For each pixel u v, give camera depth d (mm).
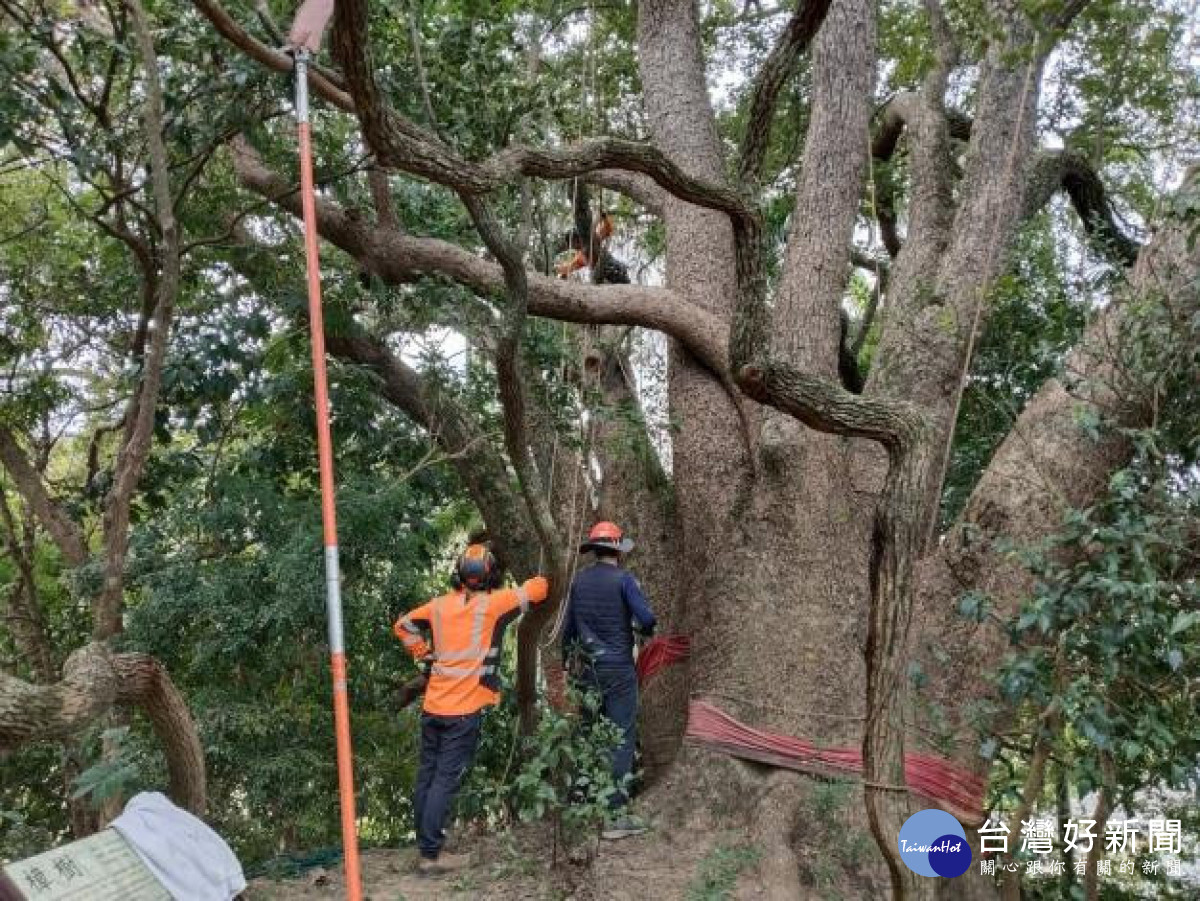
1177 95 6918
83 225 8242
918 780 5711
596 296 7457
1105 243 7562
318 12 4172
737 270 4504
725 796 6234
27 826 6918
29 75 5758
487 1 6211
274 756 6582
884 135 9547
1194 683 4906
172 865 4051
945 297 7184
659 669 7562
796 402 4430
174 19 5879
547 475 7633
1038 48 4414
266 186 7168
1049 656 5090
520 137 6289
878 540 4305
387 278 7578
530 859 5766
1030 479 6094
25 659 8891
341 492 6938
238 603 6711
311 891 5742
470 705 5922
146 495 7449
